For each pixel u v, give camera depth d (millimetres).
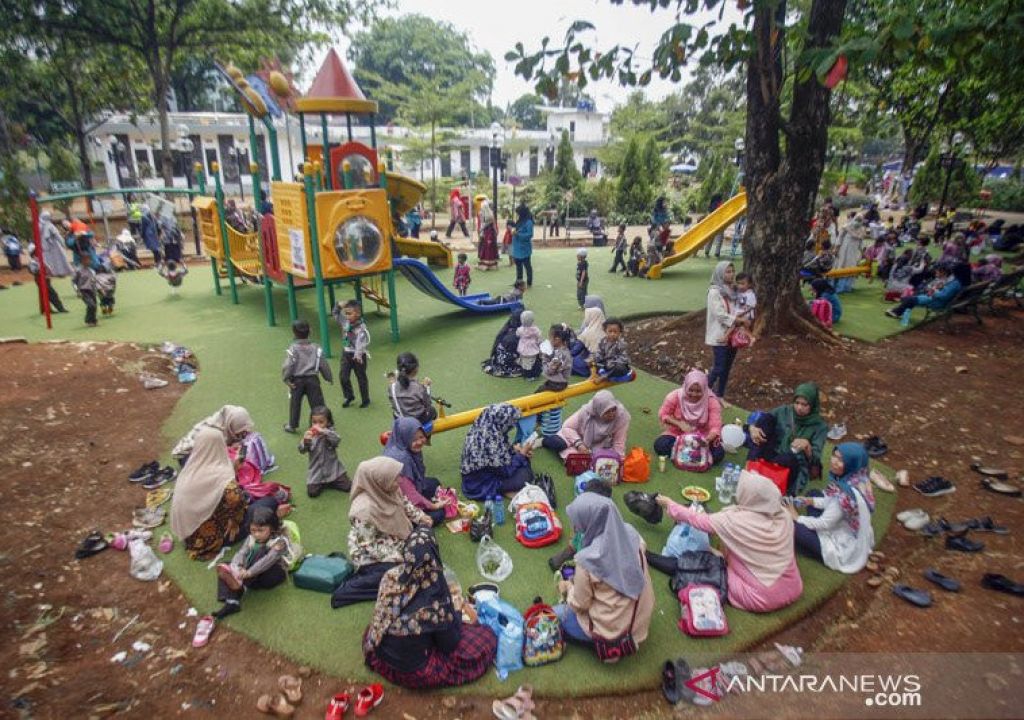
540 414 6742
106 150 31500
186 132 32688
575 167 29516
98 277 11984
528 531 5020
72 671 3859
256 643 4086
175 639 4141
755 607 4332
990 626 4262
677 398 6531
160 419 7551
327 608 4387
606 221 28281
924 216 25469
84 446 6809
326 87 9922
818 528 4918
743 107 34406
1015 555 5008
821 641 4184
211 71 38031
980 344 10297
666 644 4086
